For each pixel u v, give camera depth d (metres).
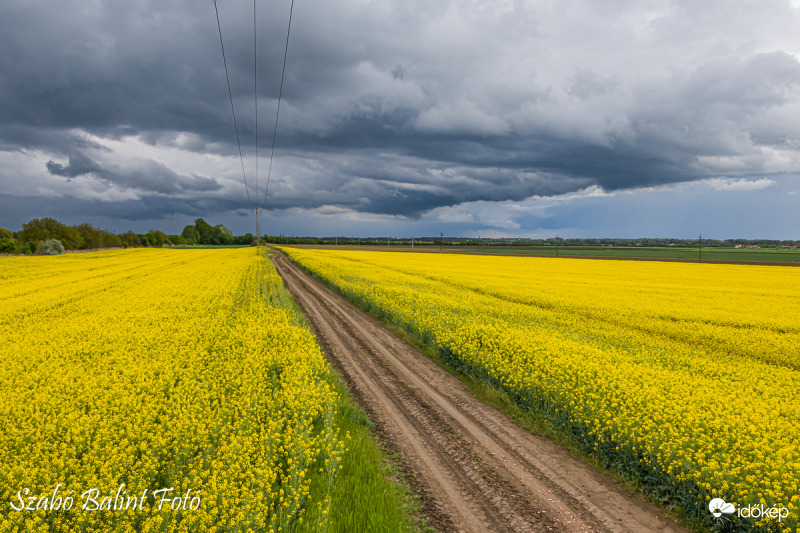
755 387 9.50
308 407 7.38
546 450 7.46
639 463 6.50
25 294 22.92
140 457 5.73
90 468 5.07
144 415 6.62
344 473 6.25
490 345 11.68
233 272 37.31
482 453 7.29
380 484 5.99
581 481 6.52
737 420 6.90
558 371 9.16
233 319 15.27
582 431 7.47
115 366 9.50
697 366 10.98
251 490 4.87
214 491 4.63
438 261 62.25
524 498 6.03
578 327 15.99
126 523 4.21
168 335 12.56
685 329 16.58
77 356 10.57
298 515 5.12
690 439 6.41
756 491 5.24
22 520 4.30
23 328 14.05
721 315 19.52
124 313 16.55
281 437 6.27
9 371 9.23
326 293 27.69
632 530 5.41
